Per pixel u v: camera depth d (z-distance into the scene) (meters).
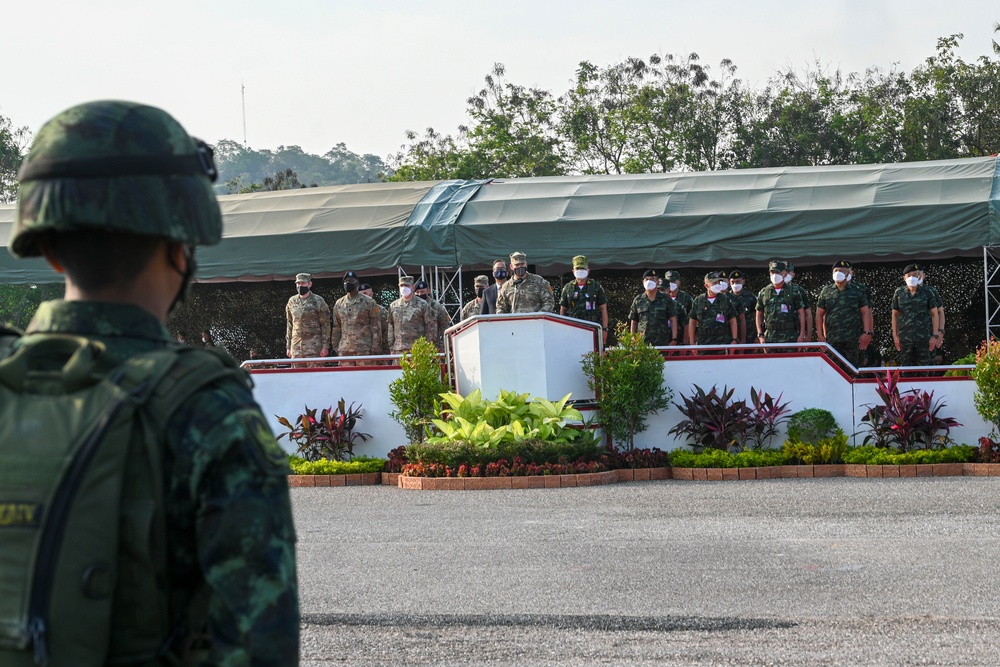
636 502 10.30
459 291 20.83
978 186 19.16
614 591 6.86
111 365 1.73
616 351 12.84
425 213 20.89
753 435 12.84
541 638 5.91
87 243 1.78
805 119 43.00
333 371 13.69
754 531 8.68
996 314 20.20
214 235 1.89
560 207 20.59
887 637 5.78
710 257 19.58
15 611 1.57
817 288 23.31
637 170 44.34
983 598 6.49
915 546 7.97
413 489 11.90
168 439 1.67
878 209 19.00
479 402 12.69
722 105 44.78
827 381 12.82
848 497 10.27
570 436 12.45
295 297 17.64
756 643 5.73
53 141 1.77
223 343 25.56
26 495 1.62
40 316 1.82
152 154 1.80
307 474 12.70
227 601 1.65
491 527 9.19
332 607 6.64
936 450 12.05
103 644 1.61
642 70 45.75
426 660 5.59
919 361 16.75
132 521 1.63
